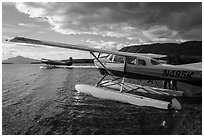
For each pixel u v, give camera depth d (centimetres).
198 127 475
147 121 516
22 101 746
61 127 485
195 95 785
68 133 450
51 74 1964
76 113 584
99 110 612
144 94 818
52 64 3369
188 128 472
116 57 827
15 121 525
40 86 1134
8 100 766
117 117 545
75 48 767
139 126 484
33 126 491
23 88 1062
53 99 773
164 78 750
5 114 583
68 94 865
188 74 730
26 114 584
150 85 1090
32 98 798
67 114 577
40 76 1753
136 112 587
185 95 798
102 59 870
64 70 2597
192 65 779
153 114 568
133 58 771
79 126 487
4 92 938
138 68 766
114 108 629
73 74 1925
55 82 1310
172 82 863
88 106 655
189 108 623
